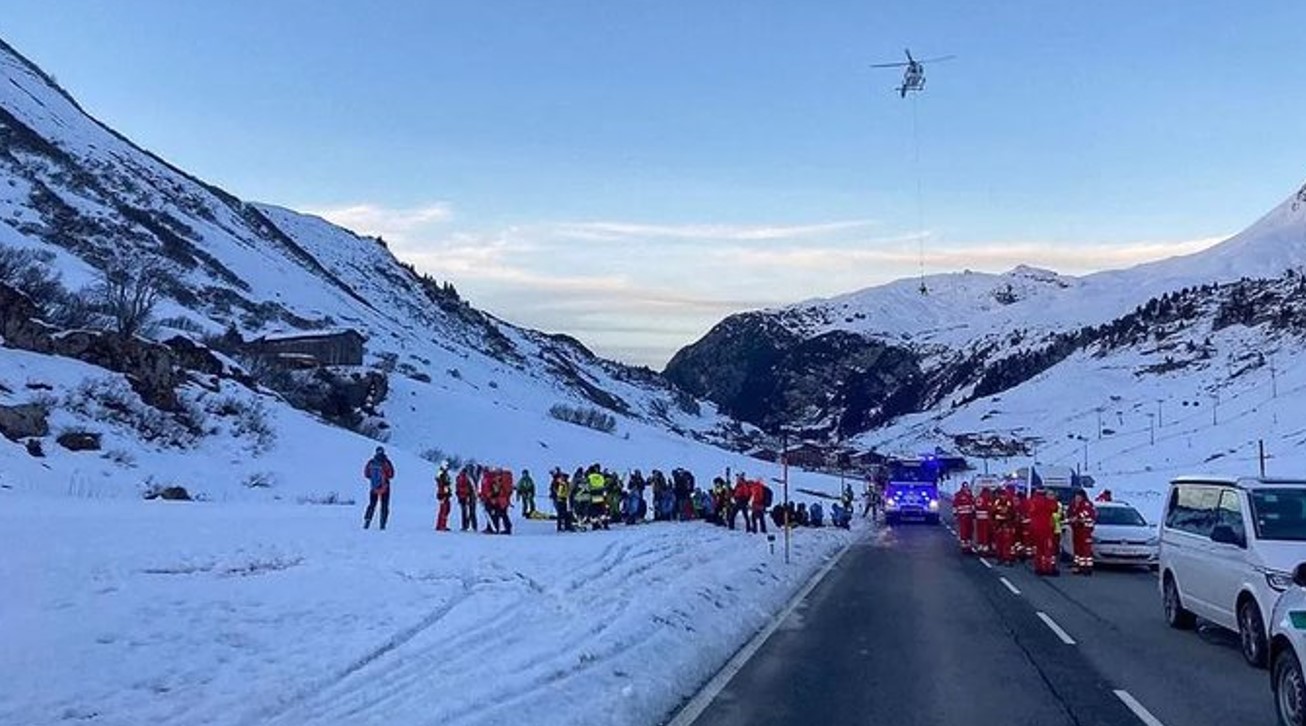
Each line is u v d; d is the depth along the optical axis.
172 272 107.56
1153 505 51.84
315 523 22.78
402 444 72.12
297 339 82.94
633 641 11.81
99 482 30.36
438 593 14.23
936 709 9.59
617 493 33.75
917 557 28.55
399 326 167.00
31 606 11.11
